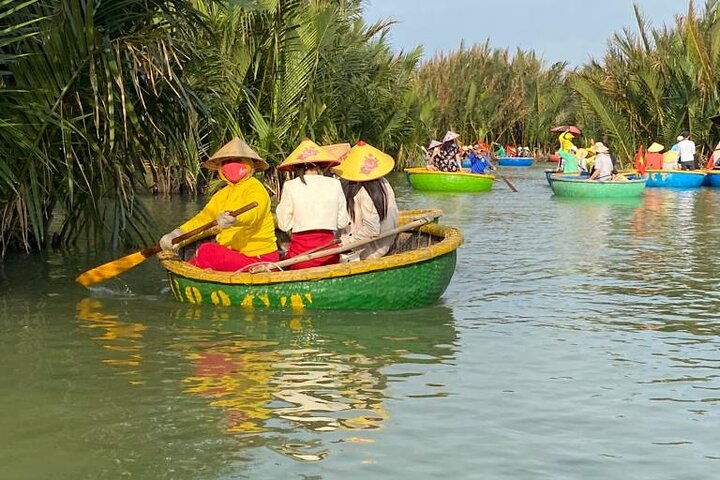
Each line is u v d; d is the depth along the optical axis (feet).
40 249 36.32
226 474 13.98
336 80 71.61
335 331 22.93
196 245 30.40
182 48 33.22
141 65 30.14
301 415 16.66
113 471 14.11
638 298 27.89
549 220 52.60
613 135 100.17
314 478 13.85
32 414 16.66
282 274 24.30
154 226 38.47
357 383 18.63
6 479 13.79
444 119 142.00
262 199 26.61
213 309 25.29
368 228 26.58
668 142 97.25
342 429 15.96
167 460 14.53
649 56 98.78
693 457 14.87
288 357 20.57
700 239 42.98
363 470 14.16
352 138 83.15
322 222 26.02
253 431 15.84
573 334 23.09
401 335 22.75
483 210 59.72
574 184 71.05
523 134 156.76
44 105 27.96
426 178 79.61
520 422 16.43
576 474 14.11
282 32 57.98
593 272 32.81
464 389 18.33
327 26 59.16
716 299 27.76
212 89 40.65
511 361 20.48
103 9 28.84
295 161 26.03
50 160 29.71
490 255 37.37
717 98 95.04
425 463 14.47
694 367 20.11
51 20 27.14
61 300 26.91
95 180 32.53
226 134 58.49
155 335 22.49
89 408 16.99
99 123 30.42
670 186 84.74
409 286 24.98
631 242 41.83
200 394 17.80
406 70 103.65
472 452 14.94
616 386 18.66
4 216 32.99
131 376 19.01
